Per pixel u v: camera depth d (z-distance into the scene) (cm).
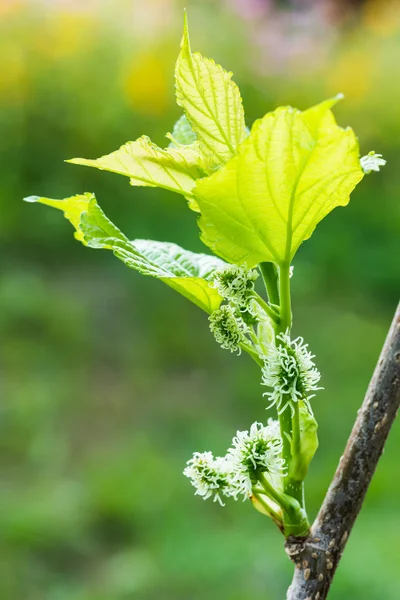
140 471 205
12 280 293
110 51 384
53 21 384
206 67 61
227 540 178
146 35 394
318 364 259
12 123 359
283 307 61
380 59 414
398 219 335
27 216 329
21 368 252
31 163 354
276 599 158
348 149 58
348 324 280
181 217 334
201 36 406
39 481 204
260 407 236
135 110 376
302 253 317
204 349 268
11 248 316
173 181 62
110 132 369
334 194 60
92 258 317
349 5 454
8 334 266
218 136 61
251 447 61
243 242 61
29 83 369
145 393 244
